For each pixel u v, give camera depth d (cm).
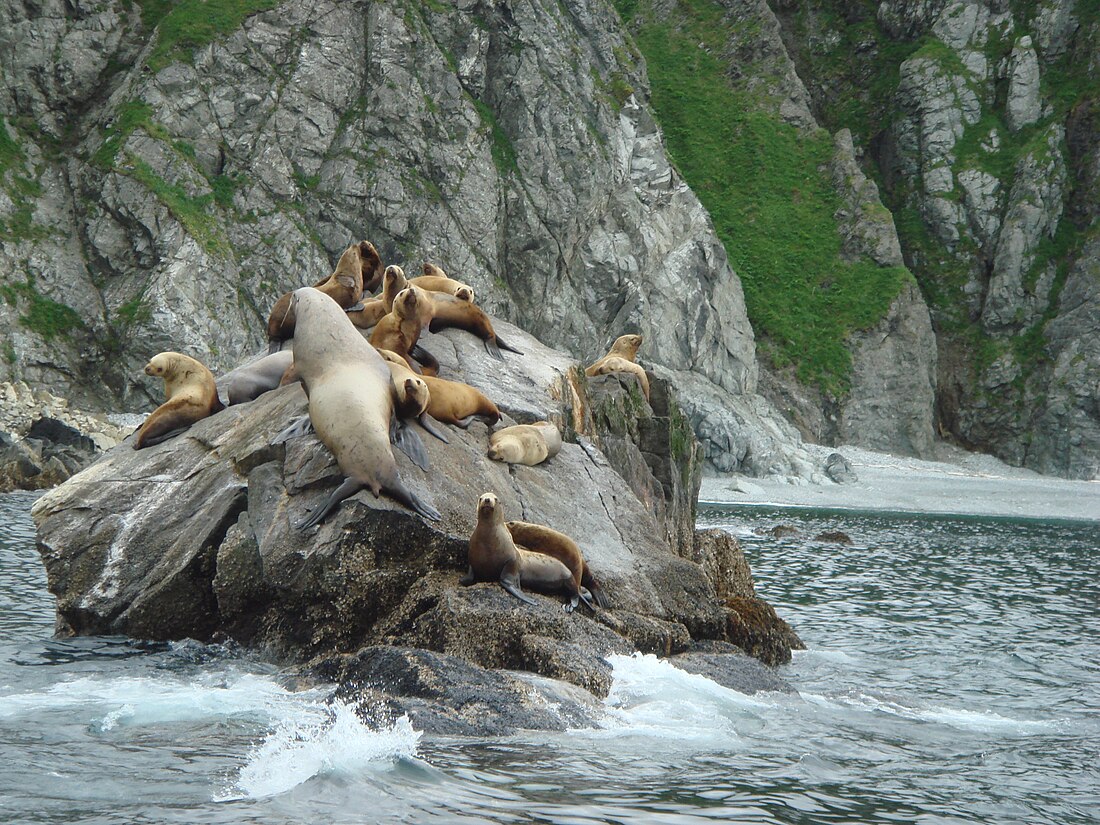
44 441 11819
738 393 19450
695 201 19775
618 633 3250
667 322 18725
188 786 1950
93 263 15525
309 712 2564
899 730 2916
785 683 3325
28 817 1761
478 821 1806
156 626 3516
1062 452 19488
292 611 3284
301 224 16225
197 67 16425
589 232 18250
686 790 2100
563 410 4503
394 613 3105
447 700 2512
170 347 14788
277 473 3447
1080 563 8625
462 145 17188
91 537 3659
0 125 16250
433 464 3481
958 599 6272
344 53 17050
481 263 16950
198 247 15262
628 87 19212
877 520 12488
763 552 8438
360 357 3388
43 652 3353
